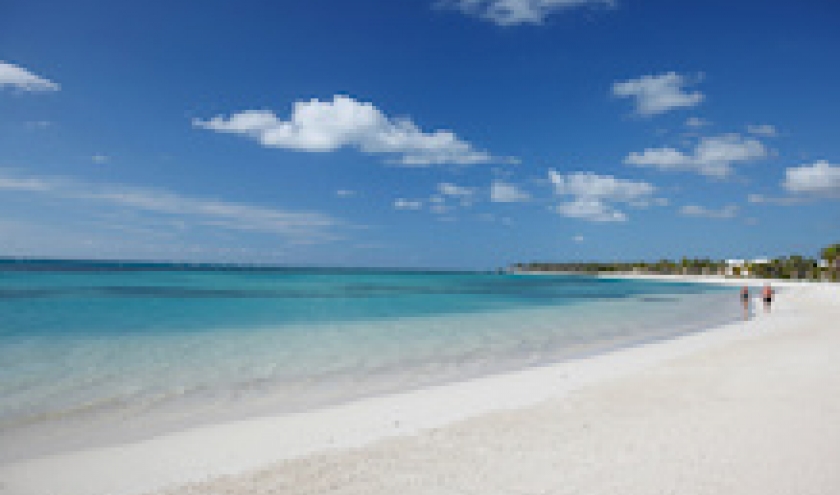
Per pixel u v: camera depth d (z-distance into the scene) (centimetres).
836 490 559
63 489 599
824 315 3056
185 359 1427
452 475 617
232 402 1010
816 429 766
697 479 592
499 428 811
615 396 1010
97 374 1209
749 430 766
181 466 670
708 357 1484
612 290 7894
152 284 5859
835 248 12938
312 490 580
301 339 1866
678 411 881
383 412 937
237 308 3153
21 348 1543
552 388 1115
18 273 7938
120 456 709
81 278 6800
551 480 596
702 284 11881
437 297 4922
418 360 1501
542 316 3056
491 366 1425
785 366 1284
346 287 6719
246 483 605
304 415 919
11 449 734
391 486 587
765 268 16212
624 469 625
